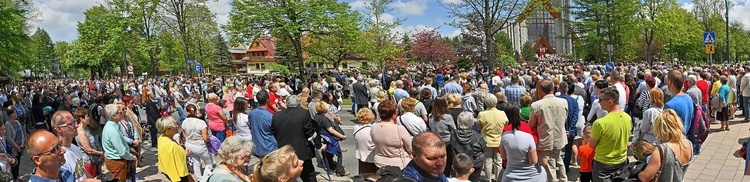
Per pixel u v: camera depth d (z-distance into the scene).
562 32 93.81
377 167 5.39
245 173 4.30
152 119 11.16
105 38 54.06
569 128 7.02
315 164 8.92
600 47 43.12
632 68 21.20
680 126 4.22
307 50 31.02
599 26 42.72
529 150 5.08
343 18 25.42
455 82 13.34
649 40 42.06
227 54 66.31
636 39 51.34
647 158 4.38
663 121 4.28
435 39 42.41
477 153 5.95
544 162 6.24
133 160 6.68
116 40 39.62
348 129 13.34
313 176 6.50
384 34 31.97
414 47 42.03
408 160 5.36
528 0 23.75
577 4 44.38
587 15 43.81
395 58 33.44
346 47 30.95
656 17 40.44
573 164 8.01
